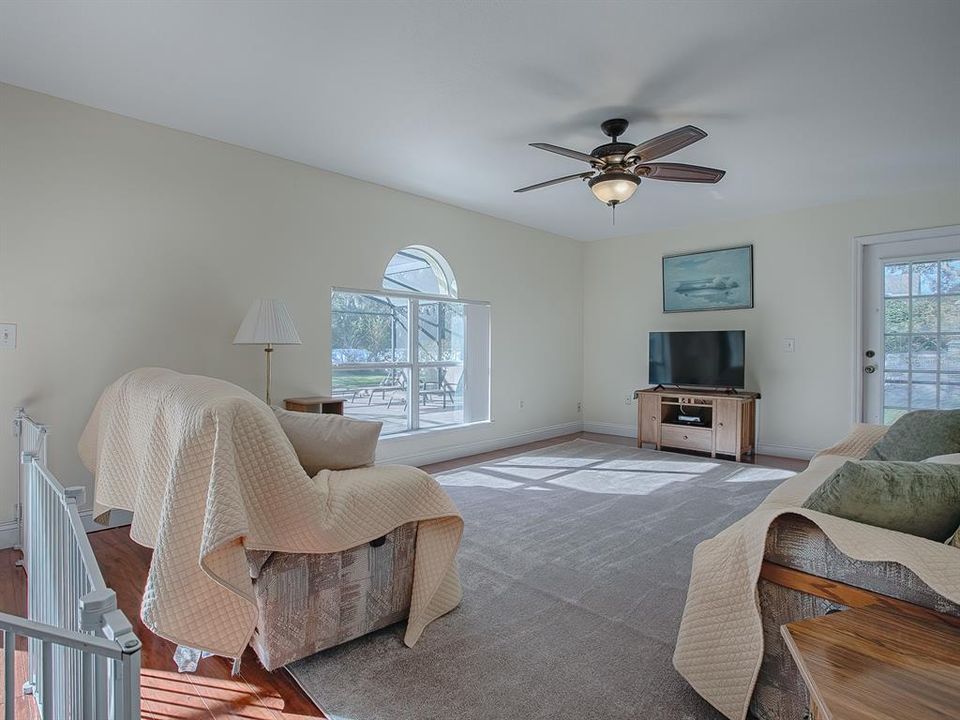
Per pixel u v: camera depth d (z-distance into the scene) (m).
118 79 2.62
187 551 1.44
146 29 2.20
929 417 2.35
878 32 2.16
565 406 6.27
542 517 3.23
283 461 1.59
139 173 3.09
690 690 1.62
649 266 5.93
